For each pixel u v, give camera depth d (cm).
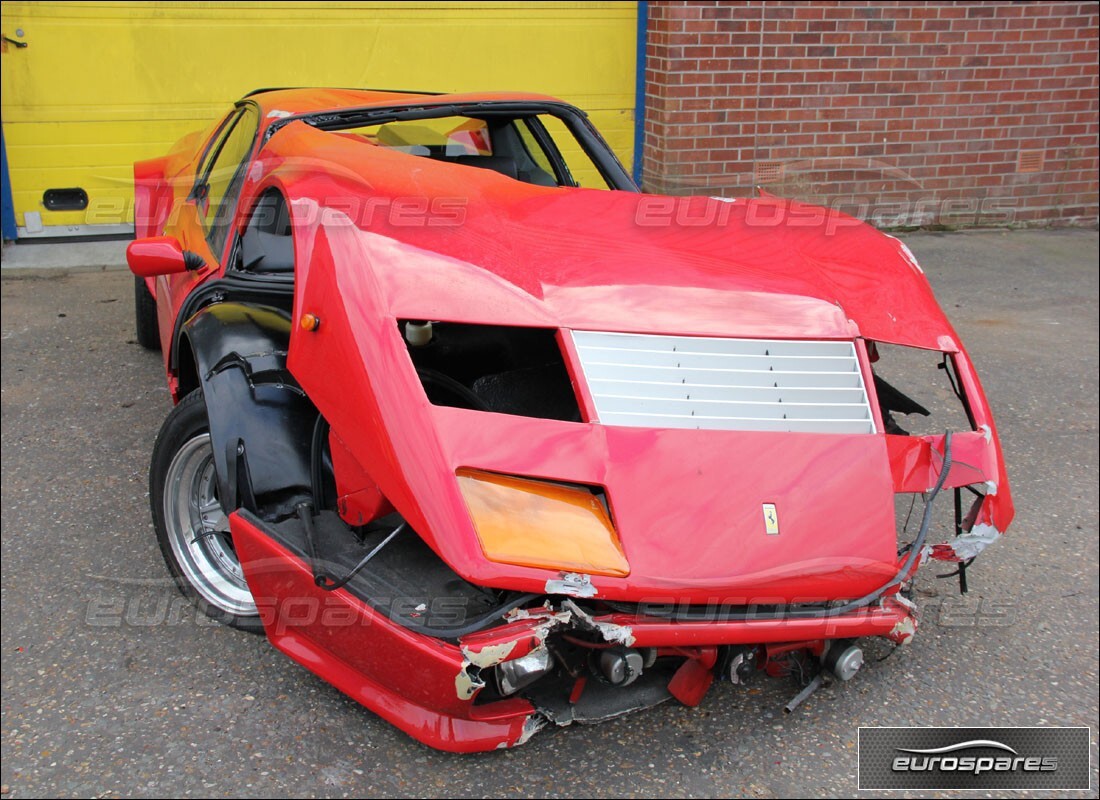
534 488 209
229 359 255
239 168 329
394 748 229
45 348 485
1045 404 444
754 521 212
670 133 673
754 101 680
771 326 251
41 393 430
